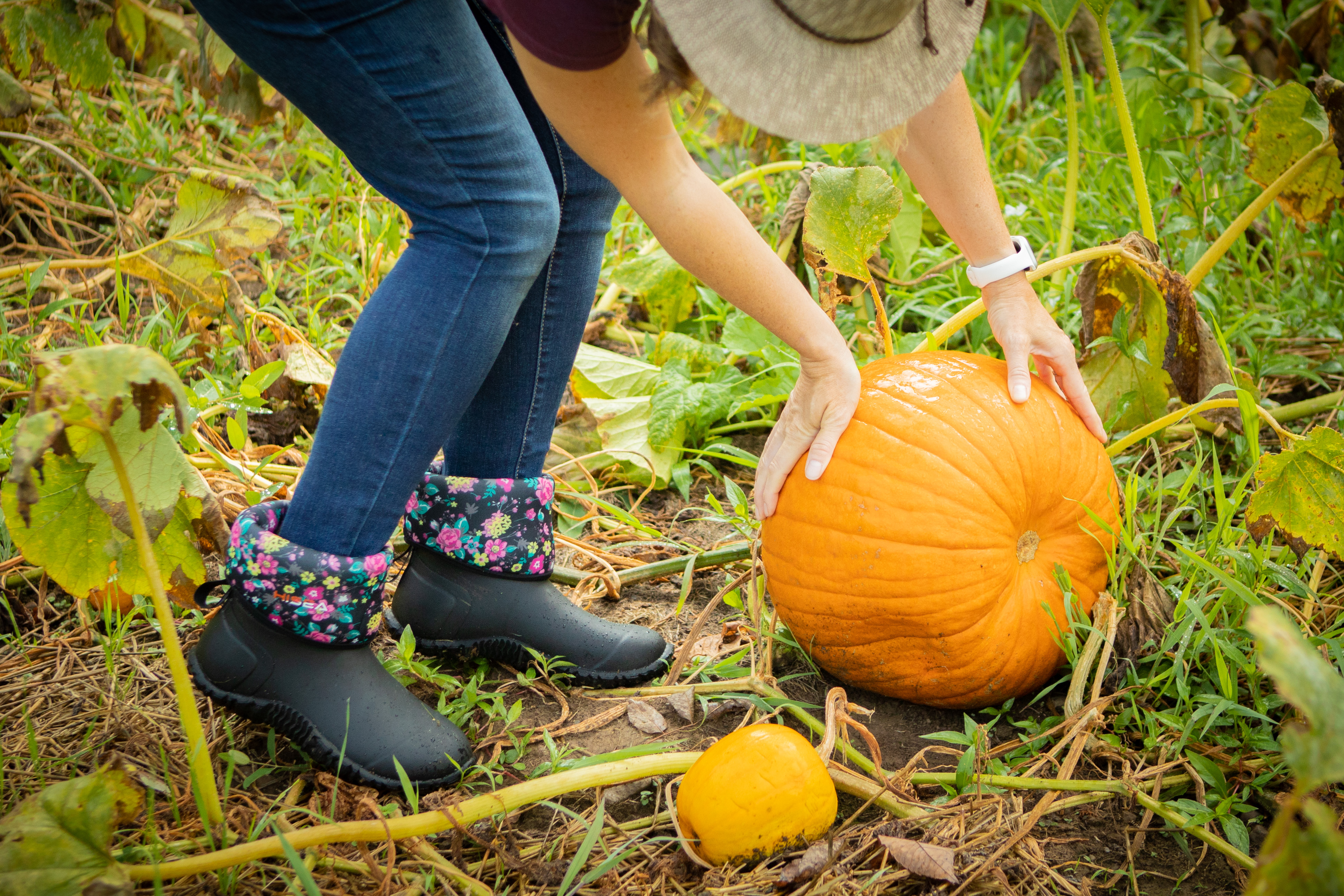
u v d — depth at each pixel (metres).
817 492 1.67
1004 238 1.81
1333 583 2.06
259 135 3.86
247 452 2.41
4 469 2.01
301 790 1.56
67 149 3.40
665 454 2.56
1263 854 0.92
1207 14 4.18
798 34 1.12
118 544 1.55
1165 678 1.74
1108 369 2.43
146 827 1.39
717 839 1.40
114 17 3.36
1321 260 3.21
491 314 1.44
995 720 1.69
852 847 1.47
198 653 1.54
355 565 1.50
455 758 1.58
